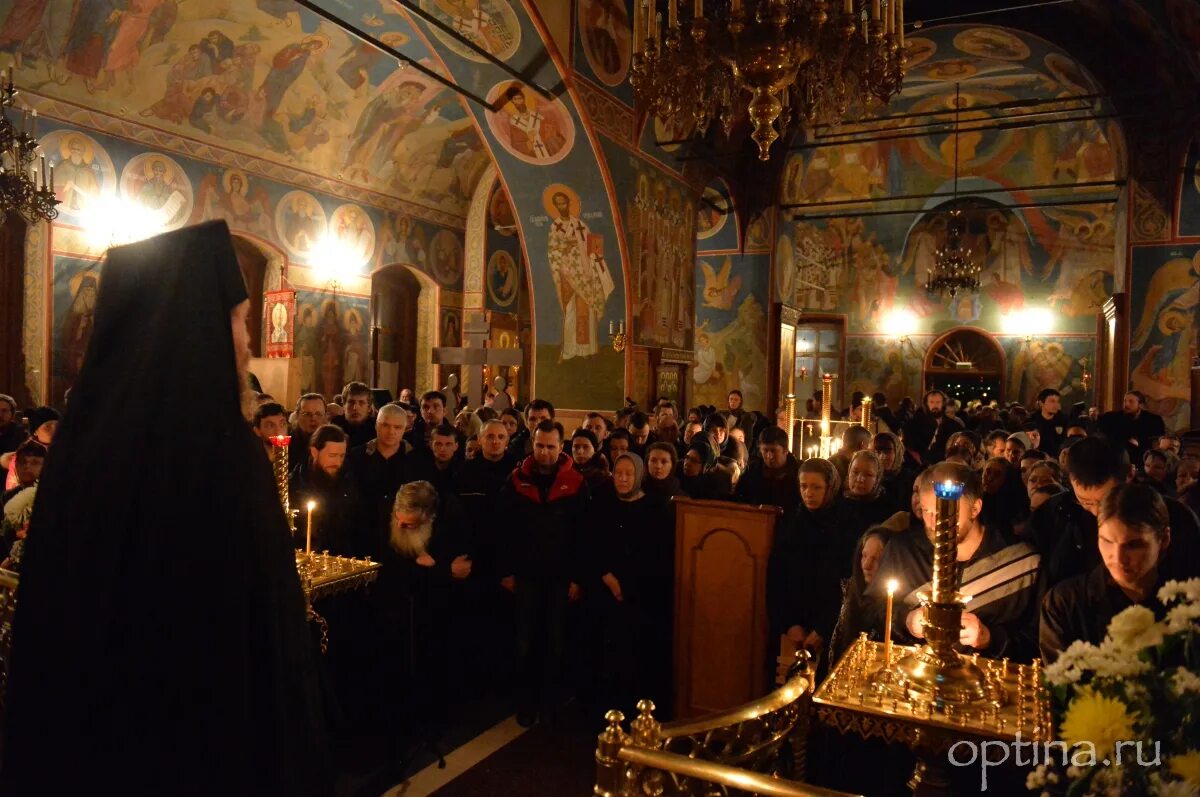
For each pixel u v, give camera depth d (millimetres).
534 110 12758
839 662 2803
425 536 4887
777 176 20625
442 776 4539
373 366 18875
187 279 1597
